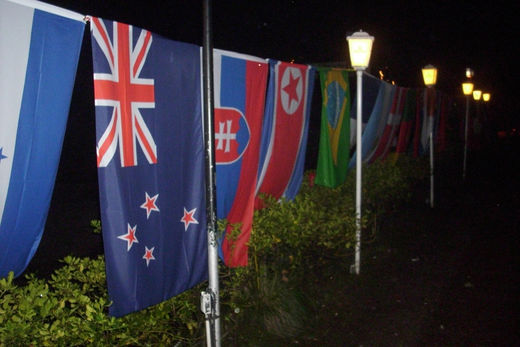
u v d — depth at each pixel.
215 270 3.98
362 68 7.09
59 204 12.05
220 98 4.59
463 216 11.97
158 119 3.61
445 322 6.04
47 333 3.16
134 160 3.41
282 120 5.70
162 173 3.67
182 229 3.92
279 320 5.47
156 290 3.69
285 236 5.90
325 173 6.71
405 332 5.76
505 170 21.25
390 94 9.40
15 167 2.75
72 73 2.96
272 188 5.83
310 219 6.38
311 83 6.22
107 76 3.14
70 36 2.93
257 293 5.58
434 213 12.09
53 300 3.39
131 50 3.34
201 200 4.08
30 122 2.78
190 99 3.90
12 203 2.78
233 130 4.78
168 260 3.80
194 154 3.99
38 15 2.75
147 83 3.49
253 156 5.07
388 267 7.98
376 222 9.88
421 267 8.08
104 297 3.90
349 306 6.40
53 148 2.92
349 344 5.43
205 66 3.74
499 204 13.66
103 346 3.48
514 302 6.67
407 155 13.34
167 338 4.20
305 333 5.55
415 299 6.75
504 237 10.09
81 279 4.16
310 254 6.87
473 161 23.19
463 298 6.81
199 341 4.62
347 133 7.21
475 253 8.95
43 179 2.90
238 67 4.77
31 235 2.94
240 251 5.05
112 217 3.27
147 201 3.55
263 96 5.14
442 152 19.23
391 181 10.54
